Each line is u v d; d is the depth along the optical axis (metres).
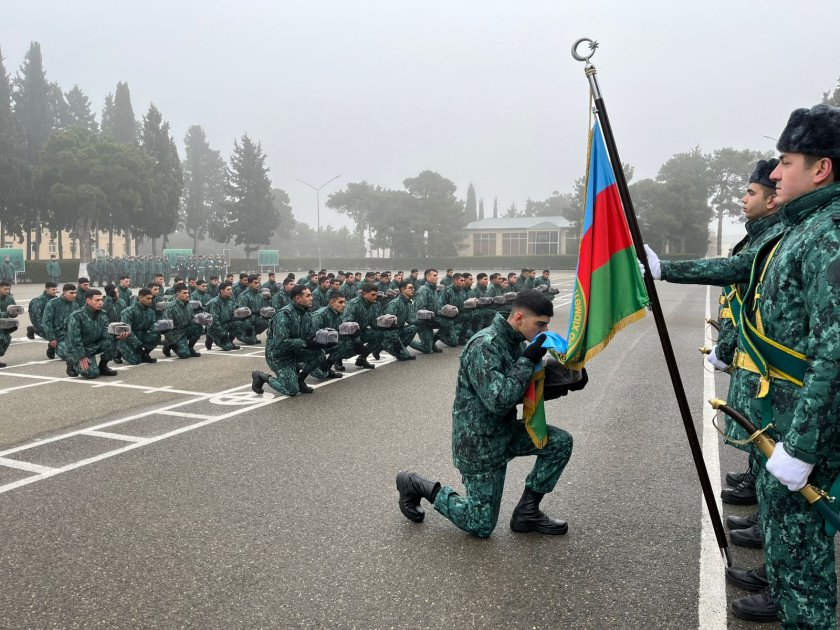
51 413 6.69
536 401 3.25
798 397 2.10
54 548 3.55
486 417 3.38
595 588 3.07
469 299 12.30
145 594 3.05
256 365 10.05
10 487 4.50
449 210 72.75
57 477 4.71
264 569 3.29
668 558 3.38
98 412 6.73
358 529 3.78
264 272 62.44
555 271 62.81
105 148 50.09
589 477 4.67
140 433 5.89
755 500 4.11
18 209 49.94
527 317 3.30
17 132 50.22
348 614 2.86
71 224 52.66
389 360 10.55
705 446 5.44
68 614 2.89
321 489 4.44
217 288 15.21
